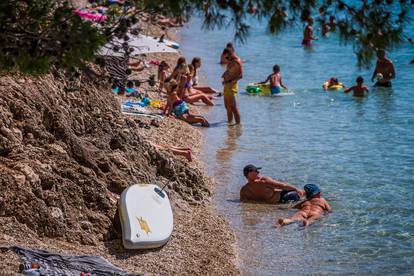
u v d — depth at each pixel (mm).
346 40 10852
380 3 10578
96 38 10062
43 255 13258
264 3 10695
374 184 21078
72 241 14906
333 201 19578
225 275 15172
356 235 17391
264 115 30734
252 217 18672
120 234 15656
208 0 10766
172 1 10602
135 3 10656
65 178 15789
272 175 22203
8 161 15305
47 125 17000
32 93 17062
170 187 18969
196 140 26016
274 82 35188
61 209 15148
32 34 10109
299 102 33375
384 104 32781
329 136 27125
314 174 22219
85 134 18344
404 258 16125
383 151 24828
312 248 16734
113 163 17531
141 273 14219
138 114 27422
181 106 28484
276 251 16609
